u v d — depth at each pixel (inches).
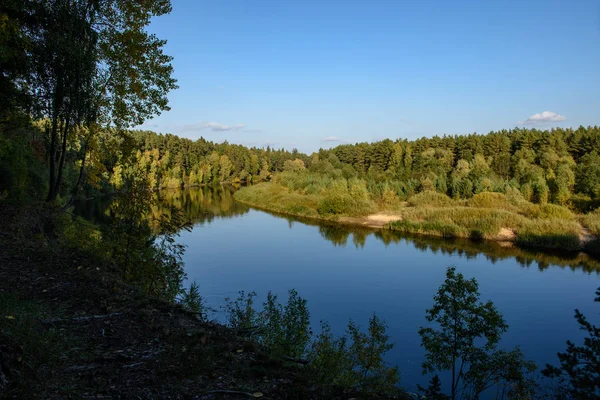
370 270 856.3
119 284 277.7
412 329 559.2
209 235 1224.8
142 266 343.0
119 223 358.3
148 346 187.0
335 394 169.2
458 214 1337.4
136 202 361.1
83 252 344.2
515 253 1020.5
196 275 785.6
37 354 156.7
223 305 579.8
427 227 1294.3
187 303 384.5
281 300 642.8
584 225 1214.3
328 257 964.6
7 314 181.8
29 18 498.9
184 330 212.5
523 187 1641.2
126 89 569.3
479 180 1814.7
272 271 832.9
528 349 499.2
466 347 323.6
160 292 355.3
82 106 523.8
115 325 205.6
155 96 584.4
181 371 165.8
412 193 1925.4
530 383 328.2
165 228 366.3
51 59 497.7
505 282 781.3
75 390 140.5
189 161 3784.5
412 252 1029.8
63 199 1226.6
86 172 593.9
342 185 1862.7
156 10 564.1
